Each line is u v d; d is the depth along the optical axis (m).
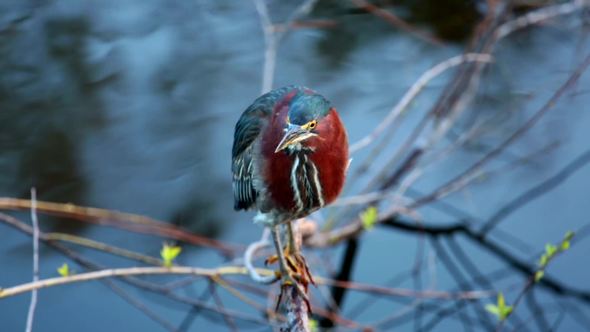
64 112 12.75
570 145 12.26
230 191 11.62
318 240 10.66
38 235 8.83
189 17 14.70
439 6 14.57
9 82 13.23
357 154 12.10
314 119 6.96
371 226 9.86
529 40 14.00
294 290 7.21
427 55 13.89
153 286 9.82
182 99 12.99
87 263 9.86
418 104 12.86
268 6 14.85
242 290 10.56
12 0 14.73
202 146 12.25
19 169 11.80
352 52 13.91
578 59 13.38
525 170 11.95
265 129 7.38
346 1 14.62
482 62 12.19
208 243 10.70
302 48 14.04
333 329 10.28
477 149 12.30
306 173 7.17
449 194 11.74
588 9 13.83
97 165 11.94
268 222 7.47
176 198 11.51
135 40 14.20
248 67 13.59
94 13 14.69
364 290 10.46
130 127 12.55
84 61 13.67
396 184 11.73
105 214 10.61
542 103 12.87
